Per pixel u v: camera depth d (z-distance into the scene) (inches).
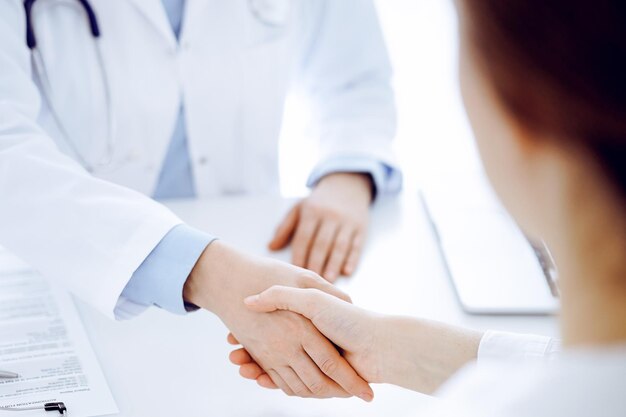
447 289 47.6
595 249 19.0
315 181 57.7
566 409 18.3
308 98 64.9
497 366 20.8
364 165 56.5
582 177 18.5
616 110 17.2
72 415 35.6
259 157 61.7
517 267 49.0
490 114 19.4
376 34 62.5
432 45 94.4
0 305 43.9
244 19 57.8
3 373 37.9
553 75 17.5
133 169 58.0
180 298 41.3
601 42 16.7
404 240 53.1
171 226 42.4
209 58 57.7
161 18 55.2
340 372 38.4
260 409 37.5
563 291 19.9
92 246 41.8
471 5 18.6
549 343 36.1
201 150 59.7
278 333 39.4
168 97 57.1
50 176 43.1
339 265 49.2
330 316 38.9
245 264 41.3
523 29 17.6
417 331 38.4
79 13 54.6
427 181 60.9
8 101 46.4
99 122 56.2
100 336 42.0
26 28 52.8
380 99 61.9
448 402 20.2
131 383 38.5
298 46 62.8
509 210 21.2
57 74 54.6
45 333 41.6
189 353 40.9
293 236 52.7
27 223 42.5
